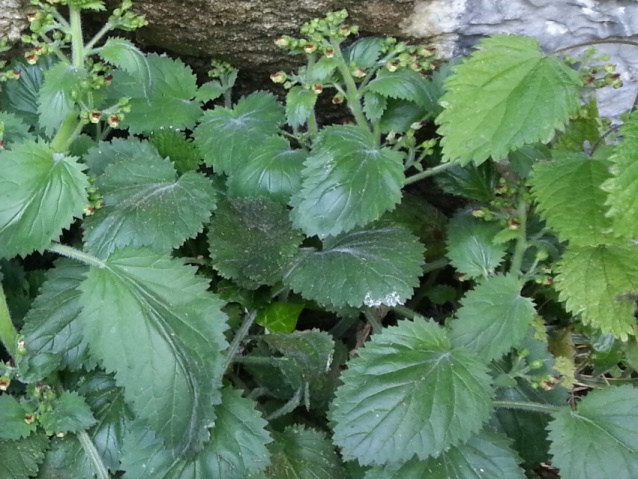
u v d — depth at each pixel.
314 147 0.36
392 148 0.43
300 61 0.43
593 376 0.42
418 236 0.44
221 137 0.41
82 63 0.35
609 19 0.40
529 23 0.40
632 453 0.31
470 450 0.32
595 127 0.38
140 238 0.35
